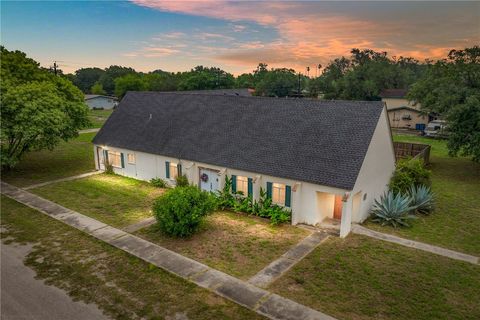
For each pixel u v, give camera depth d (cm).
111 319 1077
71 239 1627
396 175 2252
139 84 9556
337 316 1093
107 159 2809
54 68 5725
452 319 1085
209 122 2423
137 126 2745
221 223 1834
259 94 8475
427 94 3944
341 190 1678
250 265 1407
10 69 3125
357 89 7144
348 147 1812
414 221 1902
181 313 1105
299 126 2053
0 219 1858
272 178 1891
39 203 2106
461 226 1839
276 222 1809
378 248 1561
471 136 2728
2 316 1092
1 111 2425
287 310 1121
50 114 2577
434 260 1457
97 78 14600
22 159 3259
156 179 2469
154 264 1403
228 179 2069
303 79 9588
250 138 2147
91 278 1302
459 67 3050
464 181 2733
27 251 1509
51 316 1092
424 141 4556
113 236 1661
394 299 1184
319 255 1491
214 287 1248
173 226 1619
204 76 8656
